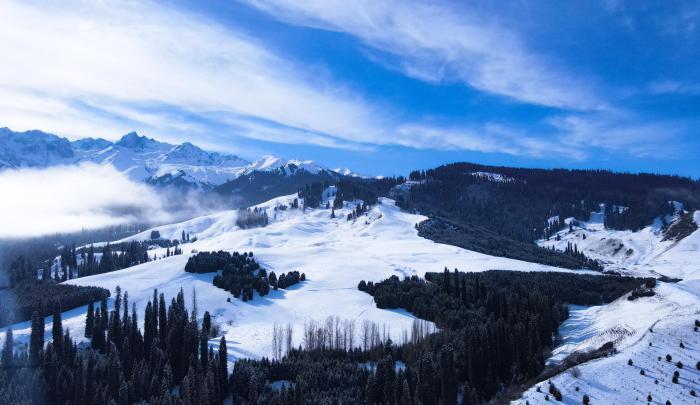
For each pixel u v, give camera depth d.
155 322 148.38
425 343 131.25
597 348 120.56
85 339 155.75
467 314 158.75
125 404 114.25
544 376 110.19
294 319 176.38
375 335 146.12
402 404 102.00
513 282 185.88
